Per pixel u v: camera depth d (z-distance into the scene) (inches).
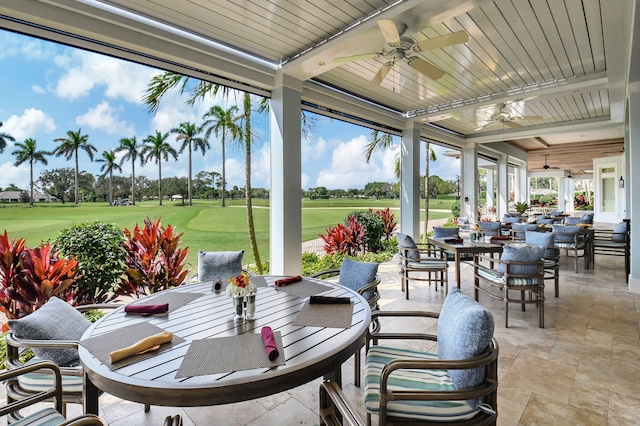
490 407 54.5
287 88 173.8
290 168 176.7
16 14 103.6
